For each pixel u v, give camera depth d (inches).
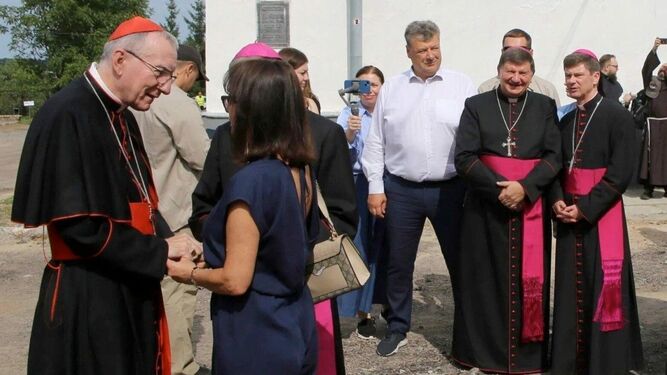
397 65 454.3
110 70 119.0
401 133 200.5
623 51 460.1
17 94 1624.0
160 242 117.7
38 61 1592.0
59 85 1544.0
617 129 179.2
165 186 174.4
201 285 111.1
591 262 183.0
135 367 119.6
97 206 112.5
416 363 202.1
